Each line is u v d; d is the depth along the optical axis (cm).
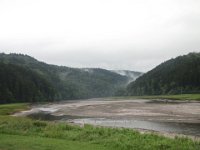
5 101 13800
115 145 2295
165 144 2312
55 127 3056
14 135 2650
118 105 9850
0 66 14925
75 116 6531
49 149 2031
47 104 12531
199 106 8369
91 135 2673
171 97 14488
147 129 4097
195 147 2281
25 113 7731
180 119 5381
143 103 10744
